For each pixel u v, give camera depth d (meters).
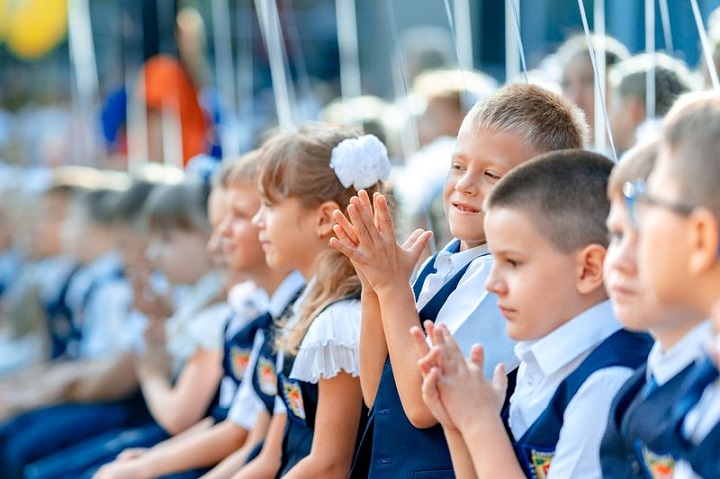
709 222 2.31
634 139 4.73
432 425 3.36
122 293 7.18
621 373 2.84
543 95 3.56
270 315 4.78
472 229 3.47
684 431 2.48
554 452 2.93
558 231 2.86
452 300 3.45
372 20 9.50
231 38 9.47
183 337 6.18
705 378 2.48
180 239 6.32
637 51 5.63
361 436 3.96
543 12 6.37
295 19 9.98
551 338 2.93
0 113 12.77
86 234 7.89
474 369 2.95
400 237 5.33
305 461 3.90
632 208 2.49
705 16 5.13
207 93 9.44
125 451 5.67
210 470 5.26
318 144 4.14
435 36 8.28
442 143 6.10
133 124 10.01
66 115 12.37
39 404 7.09
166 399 6.03
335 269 4.01
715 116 2.37
